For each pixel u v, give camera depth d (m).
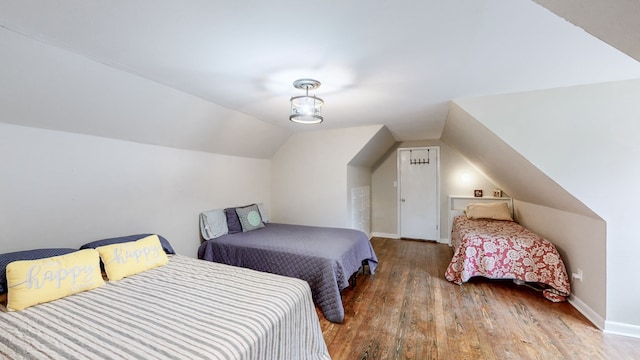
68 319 1.32
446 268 3.49
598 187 2.05
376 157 4.93
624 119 1.98
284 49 1.53
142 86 2.05
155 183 2.71
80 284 1.63
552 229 2.91
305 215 4.19
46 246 1.95
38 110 1.79
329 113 3.02
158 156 2.73
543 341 1.91
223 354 1.08
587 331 2.03
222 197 3.53
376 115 3.12
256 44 1.48
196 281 1.83
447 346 1.87
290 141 4.25
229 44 1.48
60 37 1.40
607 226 2.03
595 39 1.40
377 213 5.41
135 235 2.35
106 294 1.62
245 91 2.28
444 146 4.90
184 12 1.18
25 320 1.31
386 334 2.02
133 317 1.34
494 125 2.32
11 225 1.79
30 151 1.87
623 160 1.99
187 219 3.05
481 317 2.25
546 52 1.55
